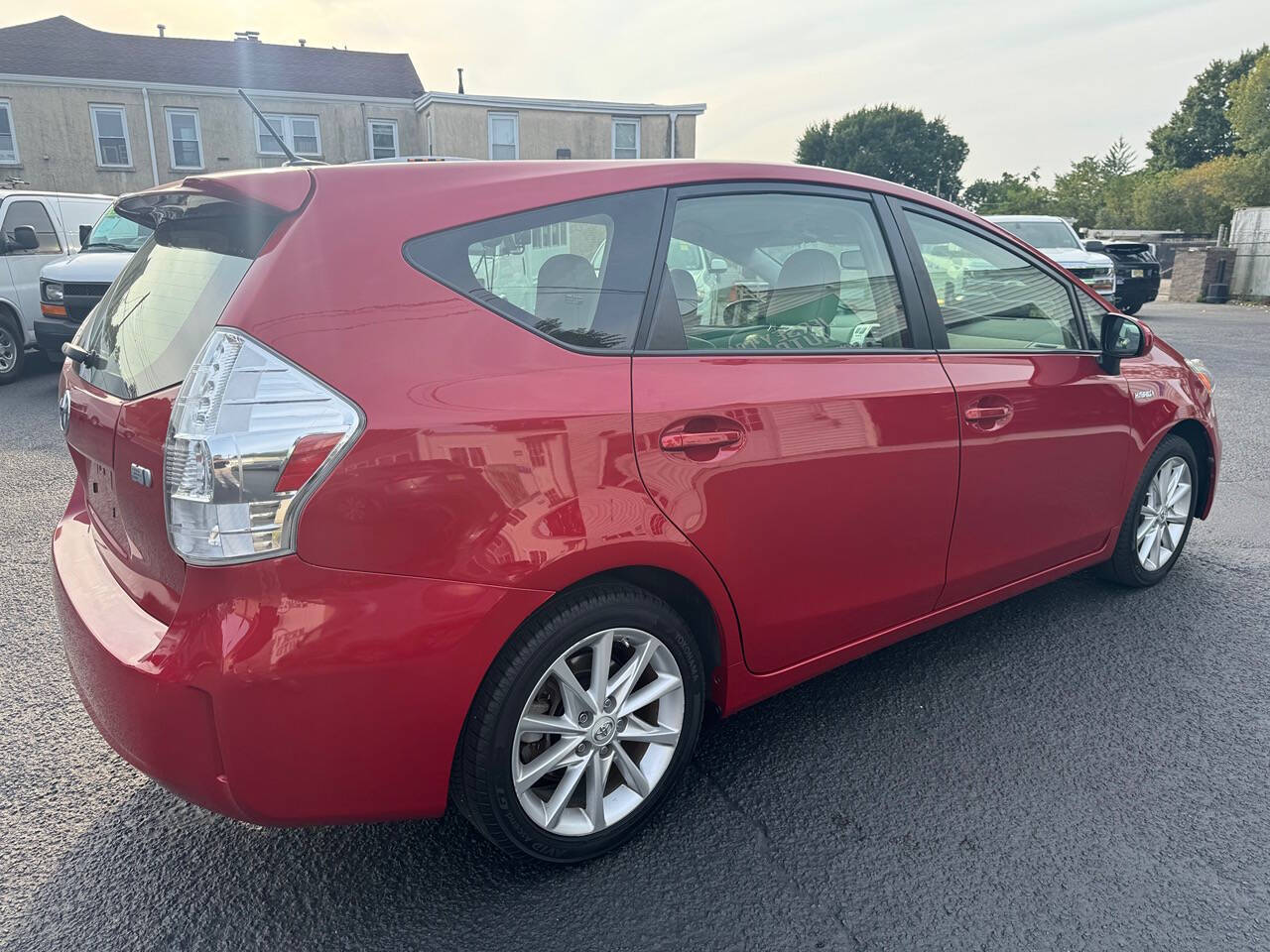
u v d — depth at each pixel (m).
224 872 2.26
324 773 1.85
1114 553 3.85
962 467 2.88
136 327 2.17
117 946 2.02
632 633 2.22
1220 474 5.98
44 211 10.55
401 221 1.97
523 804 2.12
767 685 2.61
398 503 1.81
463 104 27.72
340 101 28.36
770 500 2.38
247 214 2.00
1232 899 2.15
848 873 2.25
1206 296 21.22
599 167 2.30
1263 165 28.98
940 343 2.89
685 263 2.35
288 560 1.75
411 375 1.87
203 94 27.00
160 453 1.86
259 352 1.76
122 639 1.91
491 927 2.07
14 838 2.39
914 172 61.56
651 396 2.17
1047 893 2.17
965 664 3.35
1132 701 3.07
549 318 2.10
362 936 2.05
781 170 2.63
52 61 26.50
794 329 2.54
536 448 1.97
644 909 2.12
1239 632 3.60
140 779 2.65
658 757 2.37
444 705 1.92
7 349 9.76
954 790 2.58
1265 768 2.69
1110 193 46.97
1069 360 3.32
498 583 1.93
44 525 4.97
